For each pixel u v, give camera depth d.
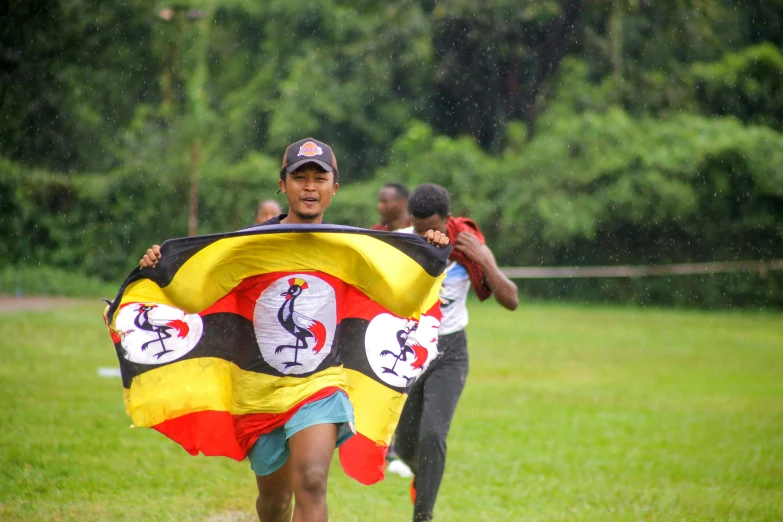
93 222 59.03
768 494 15.71
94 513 13.09
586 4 67.00
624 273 59.00
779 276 60.81
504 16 65.81
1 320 37.78
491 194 64.62
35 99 58.62
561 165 62.62
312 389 9.98
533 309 56.81
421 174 64.94
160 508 13.49
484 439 19.50
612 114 63.69
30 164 59.50
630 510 14.38
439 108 70.31
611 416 22.77
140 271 9.96
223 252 10.09
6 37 57.03
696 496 15.34
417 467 13.59
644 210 61.53
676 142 61.94
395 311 10.77
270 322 10.20
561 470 16.92
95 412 19.95
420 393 13.70
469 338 40.03
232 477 15.62
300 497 9.45
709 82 67.06
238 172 61.94
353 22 67.62
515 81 69.69
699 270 58.44
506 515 13.94
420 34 66.50
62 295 53.12
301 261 10.28
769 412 24.06
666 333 44.56
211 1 66.38
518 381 28.50
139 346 10.41
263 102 68.31
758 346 39.81
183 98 66.12
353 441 10.73
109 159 61.81
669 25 66.94
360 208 63.66
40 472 15.00
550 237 62.03
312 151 10.26
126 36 61.66
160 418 10.46
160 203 60.62
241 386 10.26
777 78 67.44
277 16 67.94
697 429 21.38
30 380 23.72
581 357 34.75
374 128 68.69
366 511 14.06
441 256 10.44
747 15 70.56
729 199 62.31
